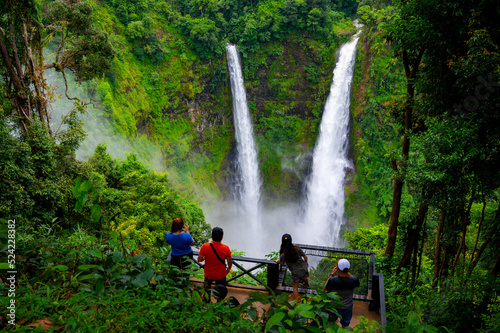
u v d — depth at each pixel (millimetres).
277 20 49938
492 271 10469
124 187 22188
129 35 43500
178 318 3141
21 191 12750
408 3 10539
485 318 6992
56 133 18078
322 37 52156
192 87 49594
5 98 16359
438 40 9773
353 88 51875
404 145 12469
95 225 15977
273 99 54906
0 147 12430
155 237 16562
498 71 8734
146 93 45188
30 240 4191
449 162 8672
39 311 2910
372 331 2742
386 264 10828
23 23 16406
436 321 7547
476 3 9062
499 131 9328
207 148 53344
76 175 17562
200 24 46312
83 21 18266
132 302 3215
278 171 56688
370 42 49375
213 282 5820
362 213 51125
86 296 3164
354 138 52688
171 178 47031
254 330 2936
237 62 51656
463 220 10539
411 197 45625
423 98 11477
